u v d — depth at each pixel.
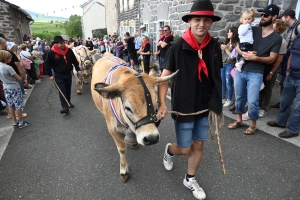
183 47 1.85
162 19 8.30
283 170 2.71
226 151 3.15
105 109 2.45
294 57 3.15
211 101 2.04
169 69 1.97
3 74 3.88
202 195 2.30
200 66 1.92
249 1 6.30
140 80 1.84
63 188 2.59
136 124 1.79
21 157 3.28
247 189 2.45
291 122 3.34
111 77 2.37
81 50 6.46
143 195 2.43
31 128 4.29
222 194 2.39
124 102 1.83
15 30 12.26
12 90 4.05
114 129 2.42
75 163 3.07
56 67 4.65
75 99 6.04
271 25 3.14
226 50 4.41
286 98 3.47
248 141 3.38
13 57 4.75
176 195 2.41
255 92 3.24
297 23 3.94
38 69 8.71
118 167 2.94
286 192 2.38
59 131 4.11
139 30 11.36
